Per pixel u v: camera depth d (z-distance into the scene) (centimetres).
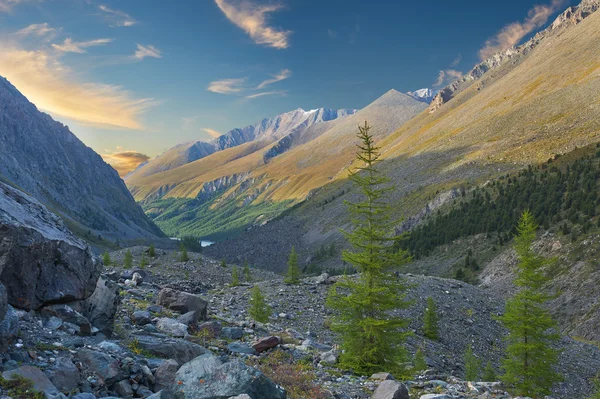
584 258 10825
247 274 7425
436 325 4378
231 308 3609
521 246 2931
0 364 759
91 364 902
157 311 2055
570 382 4584
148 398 805
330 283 5028
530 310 2847
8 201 1195
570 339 6231
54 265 1139
